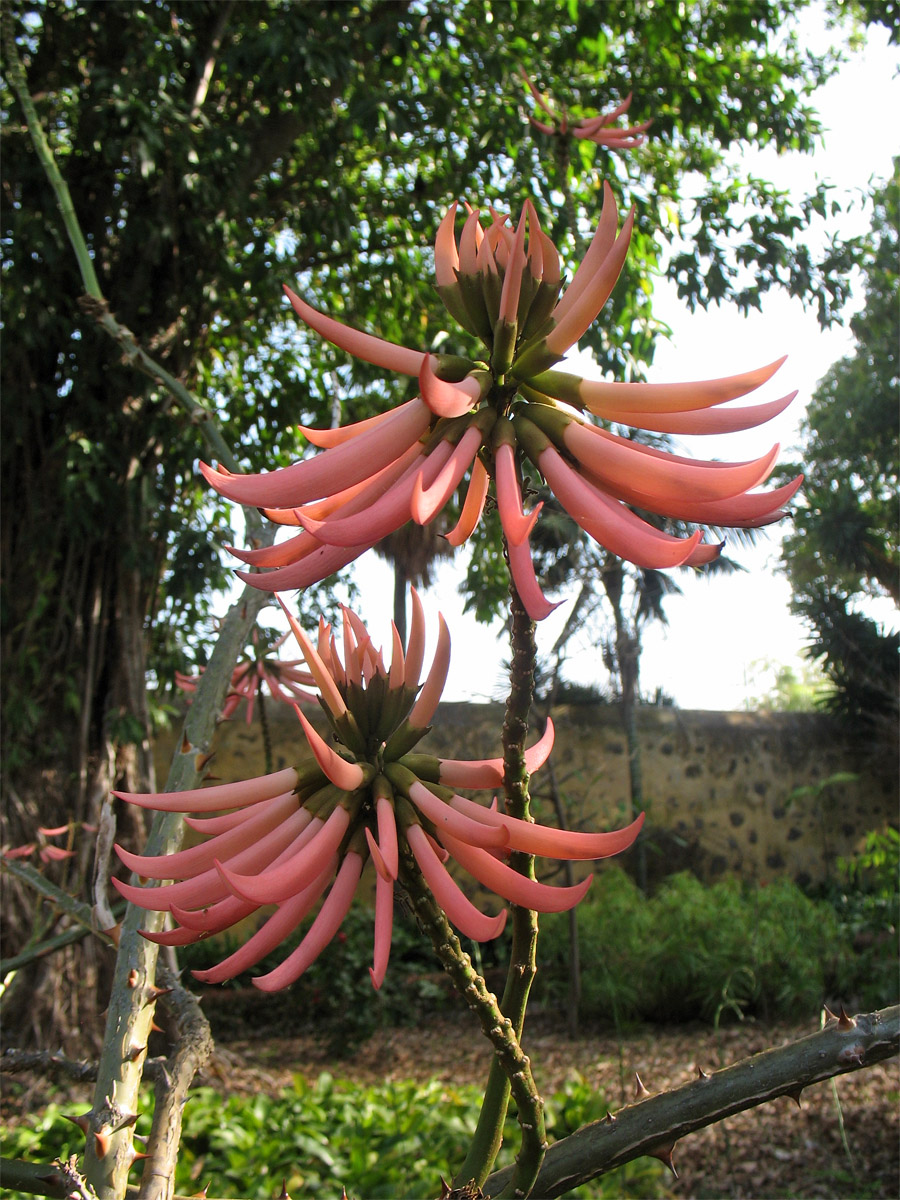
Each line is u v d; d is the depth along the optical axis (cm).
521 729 72
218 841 71
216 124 575
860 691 1124
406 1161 337
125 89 496
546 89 614
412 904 69
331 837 68
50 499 567
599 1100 400
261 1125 359
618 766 1025
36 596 561
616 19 620
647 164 688
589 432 67
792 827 1079
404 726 73
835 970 728
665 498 64
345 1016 660
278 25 520
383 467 67
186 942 67
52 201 524
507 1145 347
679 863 1025
